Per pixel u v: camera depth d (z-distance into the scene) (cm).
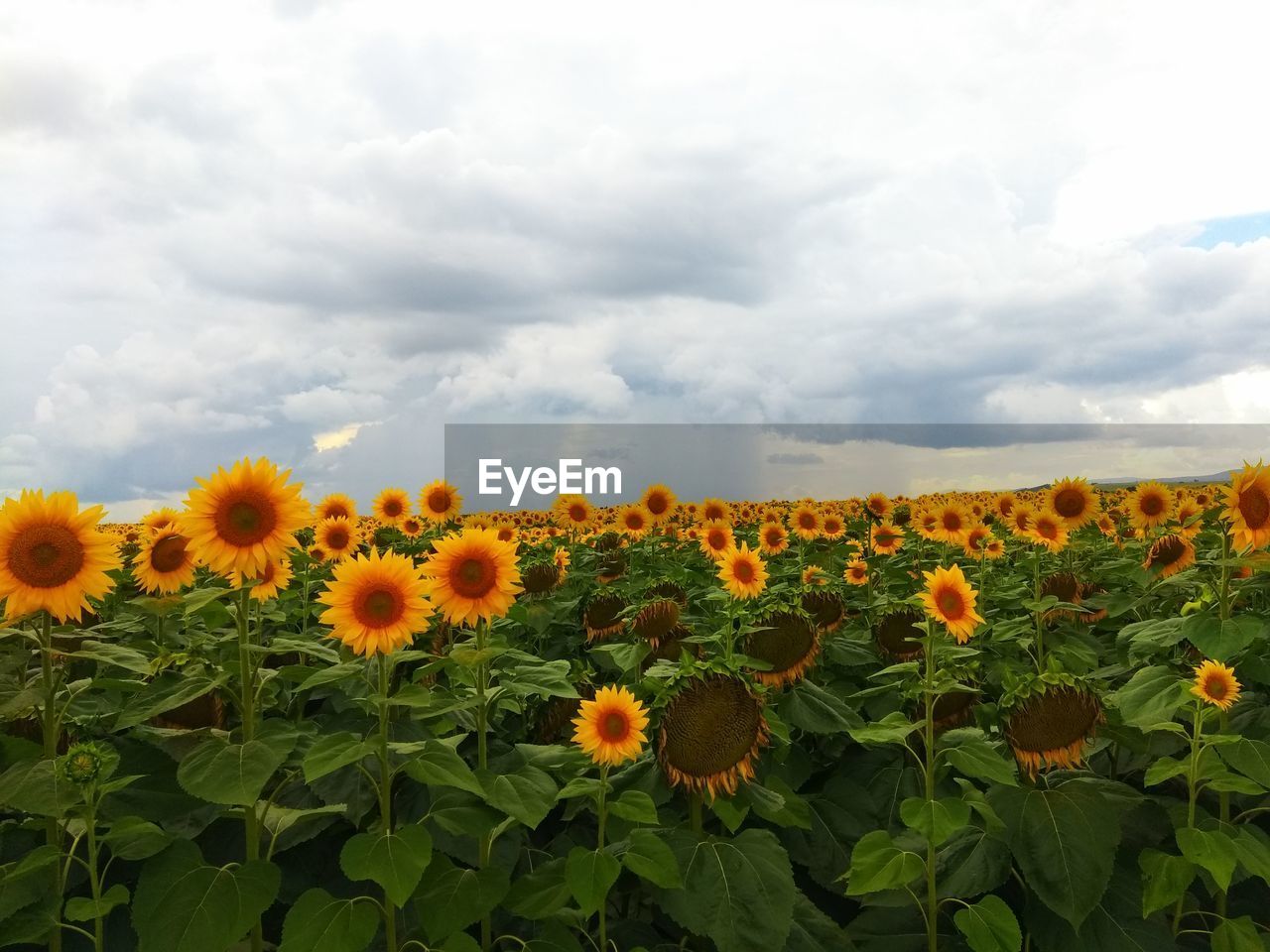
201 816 181
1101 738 220
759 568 232
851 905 207
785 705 217
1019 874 180
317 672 153
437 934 149
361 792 185
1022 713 176
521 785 155
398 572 152
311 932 140
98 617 255
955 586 179
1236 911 191
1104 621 305
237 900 141
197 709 188
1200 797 204
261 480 157
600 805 162
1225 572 193
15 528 150
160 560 207
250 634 190
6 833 167
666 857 158
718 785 175
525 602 301
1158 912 177
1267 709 201
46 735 153
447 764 147
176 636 236
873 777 217
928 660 179
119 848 149
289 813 171
